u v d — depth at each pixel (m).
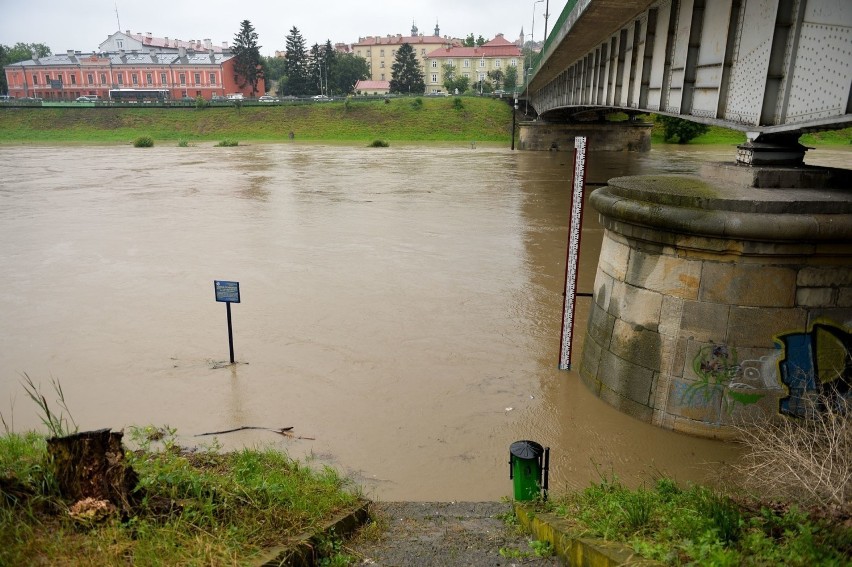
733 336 7.54
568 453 7.77
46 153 54.59
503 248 18.64
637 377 8.37
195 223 22.56
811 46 7.92
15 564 3.16
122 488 3.92
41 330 12.12
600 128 54.88
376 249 18.56
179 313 13.03
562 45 24.88
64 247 19.02
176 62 104.12
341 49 158.12
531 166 42.09
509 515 5.44
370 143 63.53
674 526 4.00
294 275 15.80
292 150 57.41
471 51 130.12
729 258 7.41
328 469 6.52
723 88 10.43
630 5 16.48
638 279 8.27
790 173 8.07
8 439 5.80
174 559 3.40
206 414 8.84
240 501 4.33
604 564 3.65
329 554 4.21
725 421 7.72
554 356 10.80
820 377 7.45
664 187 8.29
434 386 9.71
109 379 9.97
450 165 43.09
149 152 55.56
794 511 3.98
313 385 9.76
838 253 7.16
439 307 13.38
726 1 10.56
